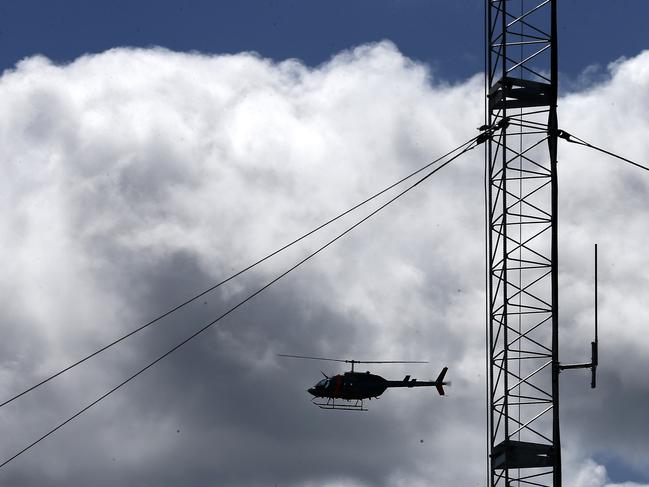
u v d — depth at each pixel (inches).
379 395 7810.0
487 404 5093.5
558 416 5000.0
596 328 5049.2
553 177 5177.2
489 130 5236.2
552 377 5036.9
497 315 5132.9
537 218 5152.6
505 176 5187.0
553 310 5078.7
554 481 4960.6
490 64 5270.7
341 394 7726.4
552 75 5216.5
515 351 5073.8
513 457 4990.2
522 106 5216.5
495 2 5295.3
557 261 5118.1
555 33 5241.1
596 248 5152.6
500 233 5172.2
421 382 7859.3
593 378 4990.2
